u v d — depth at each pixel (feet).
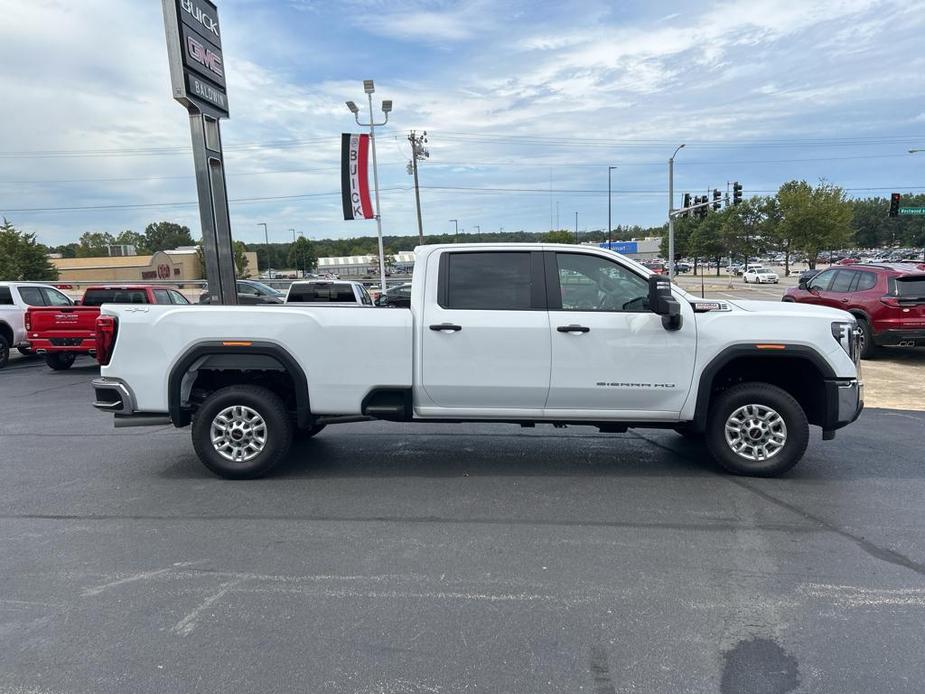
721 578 11.93
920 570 12.24
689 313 17.26
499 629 10.21
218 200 28.99
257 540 13.78
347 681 8.93
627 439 22.53
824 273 44.75
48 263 158.20
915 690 8.69
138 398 17.81
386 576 12.07
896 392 31.04
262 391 17.94
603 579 11.91
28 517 15.20
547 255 17.62
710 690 8.71
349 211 87.04
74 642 9.88
